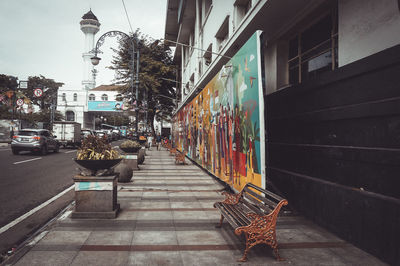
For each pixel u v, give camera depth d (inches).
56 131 1045.2
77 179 188.5
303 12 223.3
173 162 612.7
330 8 203.8
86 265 119.6
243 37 313.1
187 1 693.9
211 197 263.1
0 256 130.9
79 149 197.0
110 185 190.5
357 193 142.7
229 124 286.5
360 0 156.1
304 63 240.4
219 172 336.5
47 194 275.9
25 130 725.3
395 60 120.8
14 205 233.3
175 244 145.6
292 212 204.4
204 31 594.9
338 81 163.0
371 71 136.6
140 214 201.8
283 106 237.3
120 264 121.2
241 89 241.9
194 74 739.4
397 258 117.7
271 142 262.4
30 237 158.6
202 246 143.5
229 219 144.7
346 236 152.1
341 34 172.7
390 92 125.3
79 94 3093.0
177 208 220.5
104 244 143.9
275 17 244.1
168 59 1293.1
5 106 1633.9
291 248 142.6
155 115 1443.2
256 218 126.8
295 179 210.1
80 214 187.9
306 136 201.5
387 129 127.6
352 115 148.9
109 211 190.5
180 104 1086.4
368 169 139.1
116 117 3863.2
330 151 169.3
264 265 123.0
